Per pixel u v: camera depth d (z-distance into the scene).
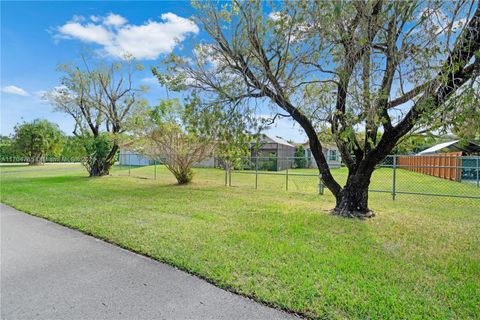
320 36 4.97
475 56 3.89
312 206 7.00
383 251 3.71
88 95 14.95
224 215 5.88
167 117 11.27
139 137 12.37
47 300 2.52
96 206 6.86
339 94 5.61
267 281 2.80
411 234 4.51
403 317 2.19
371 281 2.80
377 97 4.63
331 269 3.09
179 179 12.21
